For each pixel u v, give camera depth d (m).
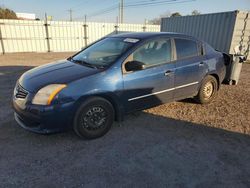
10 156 2.88
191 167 2.76
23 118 3.10
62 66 3.66
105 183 2.45
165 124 3.90
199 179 2.55
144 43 3.67
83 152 3.02
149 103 3.83
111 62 3.38
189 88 4.40
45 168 2.67
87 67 3.44
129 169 2.69
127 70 3.42
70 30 18.41
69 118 3.05
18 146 3.11
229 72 6.36
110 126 3.50
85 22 18.84
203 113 4.44
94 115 3.26
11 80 7.04
